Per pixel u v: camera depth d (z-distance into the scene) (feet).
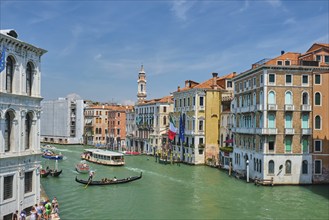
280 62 131.44
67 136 353.72
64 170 160.15
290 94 125.70
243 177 138.92
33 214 65.82
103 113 345.10
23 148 69.62
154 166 181.47
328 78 126.93
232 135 168.55
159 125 237.45
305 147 126.00
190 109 193.47
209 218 86.43
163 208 95.14
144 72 294.87
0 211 63.26
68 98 366.02
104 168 172.04
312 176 125.70
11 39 64.34
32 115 73.00
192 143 189.78
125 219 84.64
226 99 181.47
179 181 134.62
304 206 97.30
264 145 123.95
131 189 119.34
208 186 124.36
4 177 64.69
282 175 124.47
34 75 73.31
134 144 275.80
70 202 100.22
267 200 103.91
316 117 126.62
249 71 137.28
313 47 144.15
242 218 86.74
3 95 63.52
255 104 133.69
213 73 190.80
